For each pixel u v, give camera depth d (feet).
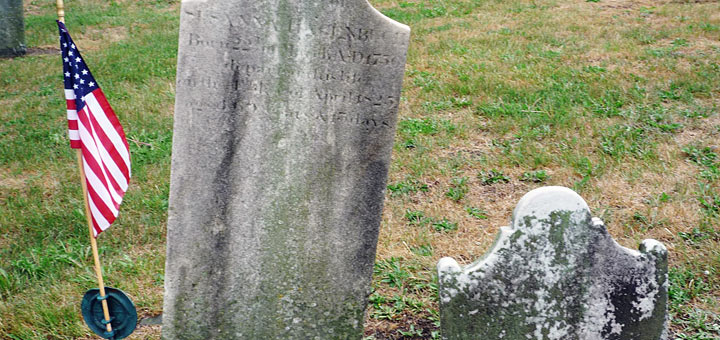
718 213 12.46
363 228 9.96
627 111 15.88
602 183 13.35
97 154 9.76
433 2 31.17
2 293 11.10
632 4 28.27
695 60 19.70
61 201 13.28
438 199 13.23
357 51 9.46
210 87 9.48
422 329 10.64
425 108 16.97
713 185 13.16
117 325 10.04
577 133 14.99
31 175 14.19
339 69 9.50
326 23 9.39
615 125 15.08
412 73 19.81
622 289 9.21
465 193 13.38
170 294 10.05
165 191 13.38
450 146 14.87
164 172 13.93
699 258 11.51
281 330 10.25
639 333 9.33
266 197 9.82
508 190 13.46
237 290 10.09
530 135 14.93
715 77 17.97
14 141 15.38
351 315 10.23
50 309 10.72
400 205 13.03
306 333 10.27
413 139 15.05
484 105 16.89
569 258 9.10
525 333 9.25
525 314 9.20
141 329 10.64
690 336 10.38
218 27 9.35
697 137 14.69
